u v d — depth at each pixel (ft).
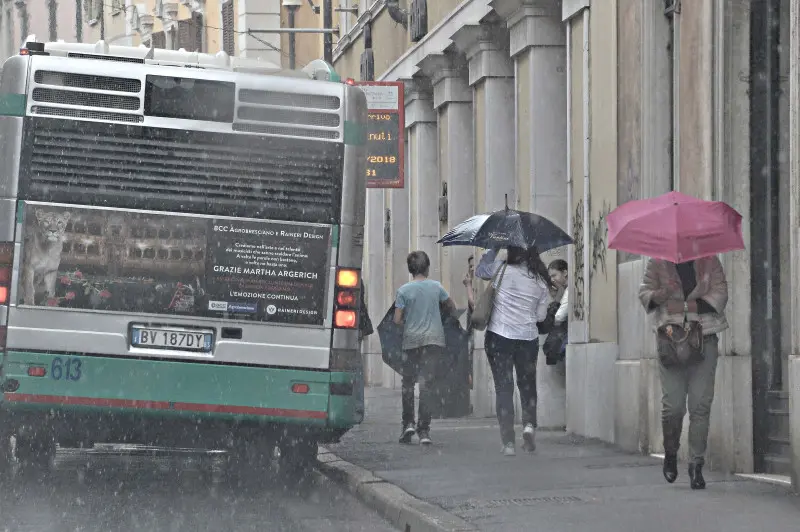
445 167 192.75
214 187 94.17
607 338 120.67
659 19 110.73
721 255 95.20
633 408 110.83
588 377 124.77
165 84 93.86
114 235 93.04
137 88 93.66
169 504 89.25
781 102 94.94
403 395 123.65
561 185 147.74
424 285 123.24
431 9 198.49
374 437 130.93
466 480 93.61
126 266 93.04
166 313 93.35
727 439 94.94
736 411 94.89
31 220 92.38
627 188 116.67
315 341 94.94
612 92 120.98
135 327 93.09
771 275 94.89
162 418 93.40
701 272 82.74
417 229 212.84
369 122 178.29
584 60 129.18
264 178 94.79
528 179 150.71
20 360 91.97
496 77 167.73
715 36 96.73
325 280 95.35
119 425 93.76
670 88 110.63
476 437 129.80
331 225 95.50
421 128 211.41
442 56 186.60
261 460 101.40
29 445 100.22
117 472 106.83
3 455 98.32
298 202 95.14
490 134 167.73
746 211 95.71
